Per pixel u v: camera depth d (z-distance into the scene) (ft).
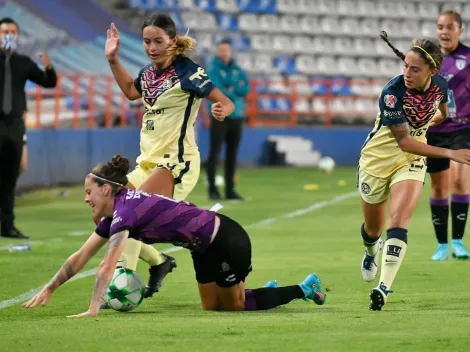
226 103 59.88
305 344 43.80
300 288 56.34
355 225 111.96
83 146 173.27
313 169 211.61
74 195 151.94
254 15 246.47
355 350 42.42
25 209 132.26
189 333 46.85
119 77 61.98
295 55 246.27
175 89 59.67
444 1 264.31
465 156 56.70
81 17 217.97
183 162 60.44
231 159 142.92
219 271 54.08
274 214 124.77
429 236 100.32
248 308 55.62
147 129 61.05
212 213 53.31
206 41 237.86
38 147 158.20
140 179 61.16
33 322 52.01
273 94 232.94
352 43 253.65
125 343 44.34
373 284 68.80
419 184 59.16
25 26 209.87
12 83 95.96
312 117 240.73
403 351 42.22
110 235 51.29
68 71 211.82
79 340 45.19
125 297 55.21
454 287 66.33
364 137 225.76
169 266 61.62
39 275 74.59
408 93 57.67
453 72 79.10
